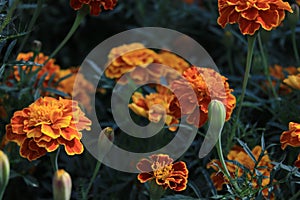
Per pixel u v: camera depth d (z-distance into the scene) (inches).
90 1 28.2
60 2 38.3
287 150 29.1
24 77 29.7
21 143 25.0
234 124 28.3
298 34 36.2
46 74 29.9
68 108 25.5
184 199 26.2
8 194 30.7
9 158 27.9
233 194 25.8
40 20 37.8
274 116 30.2
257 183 26.0
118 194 29.8
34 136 24.7
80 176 30.0
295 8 30.3
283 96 31.2
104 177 29.7
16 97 29.7
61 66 37.9
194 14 37.7
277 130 30.6
